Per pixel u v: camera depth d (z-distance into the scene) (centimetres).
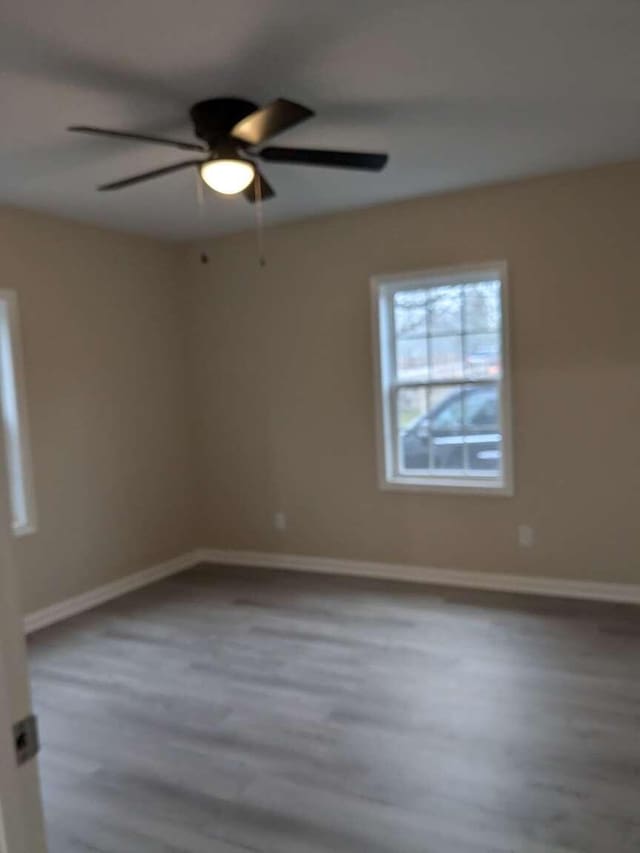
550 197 401
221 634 379
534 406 415
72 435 439
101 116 284
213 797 230
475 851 199
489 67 254
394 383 465
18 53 228
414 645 350
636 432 392
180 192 389
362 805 222
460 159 361
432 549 455
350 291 466
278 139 321
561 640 347
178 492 525
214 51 233
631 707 276
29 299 413
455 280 435
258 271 498
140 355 493
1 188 371
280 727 274
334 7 209
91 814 224
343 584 460
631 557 400
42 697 310
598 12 217
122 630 394
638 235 383
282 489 505
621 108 297
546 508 418
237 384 515
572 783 229
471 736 260
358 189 408
